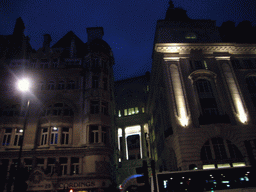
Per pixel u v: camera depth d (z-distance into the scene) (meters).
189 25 32.34
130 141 60.66
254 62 31.34
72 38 36.16
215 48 30.64
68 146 26.83
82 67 31.84
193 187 12.49
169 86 27.67
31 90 29.88
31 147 26.45
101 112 28.97
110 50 37.19
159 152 38.81
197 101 27.67
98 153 26.34
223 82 28.88
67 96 29.91
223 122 25.70
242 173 12.88
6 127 27.28
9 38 35.09
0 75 30.50
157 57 31.89
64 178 24.73
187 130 25.11
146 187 8.10
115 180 31.30
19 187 15.53
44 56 32.50
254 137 25.36
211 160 23.98
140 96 57.25
